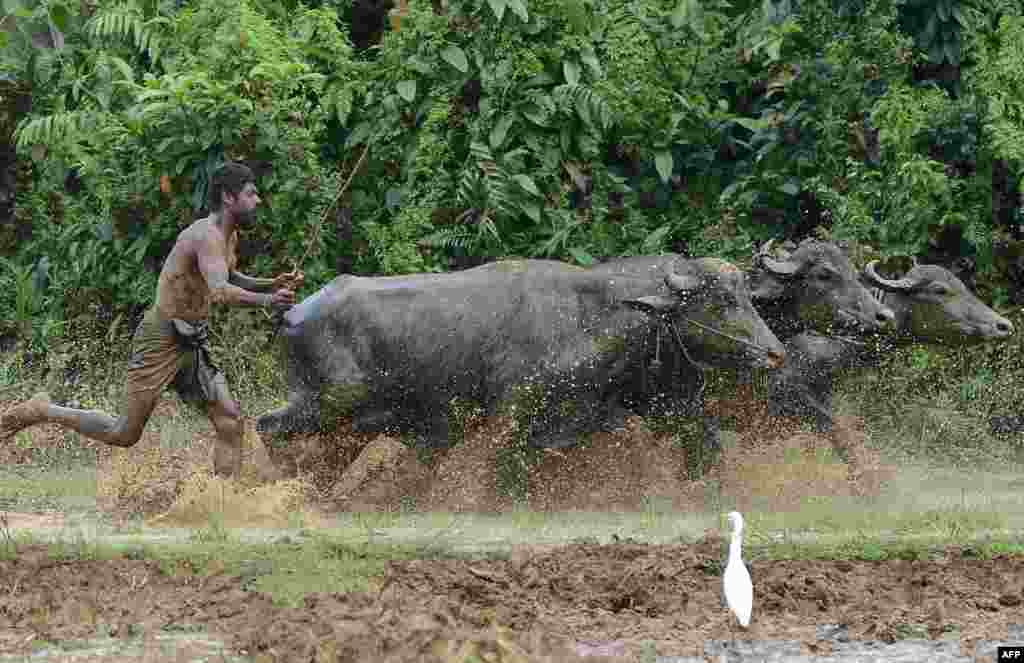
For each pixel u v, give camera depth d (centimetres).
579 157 3306
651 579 1811
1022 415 3048
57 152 3594
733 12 3722
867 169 3294
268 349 3064
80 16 3766
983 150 3253
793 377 2525
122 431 2288
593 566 1853
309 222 3200
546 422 2370
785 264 2500
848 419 2722
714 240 3272
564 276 2409
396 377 2383
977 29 3472
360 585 1775
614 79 3369
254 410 2948
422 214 3173
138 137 3312
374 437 2420
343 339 2386
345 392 2370
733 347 2331
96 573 1845
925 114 3278
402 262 3122
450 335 2377
